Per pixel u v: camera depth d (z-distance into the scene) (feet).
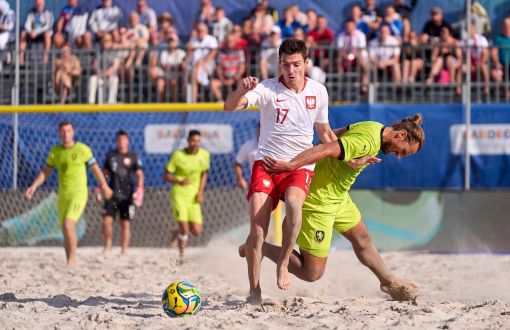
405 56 128.67
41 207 125.39
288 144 56.29
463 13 134.82
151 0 137.69
